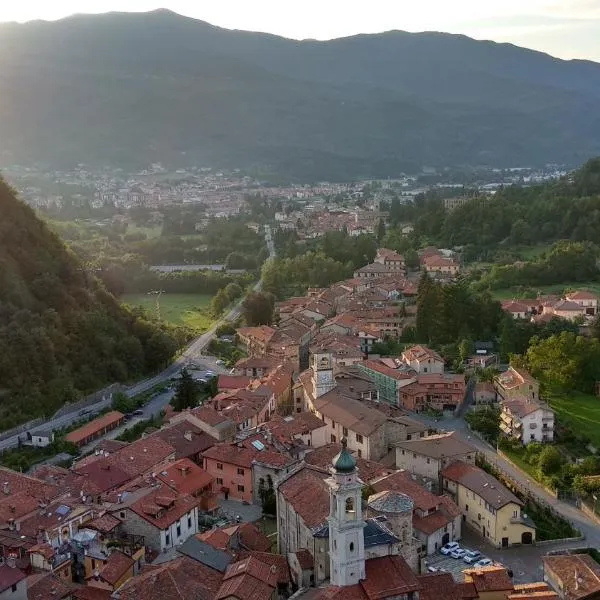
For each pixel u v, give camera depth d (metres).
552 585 113.69
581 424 185.50
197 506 129.62
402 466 156.88
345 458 92.38
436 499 133.62
